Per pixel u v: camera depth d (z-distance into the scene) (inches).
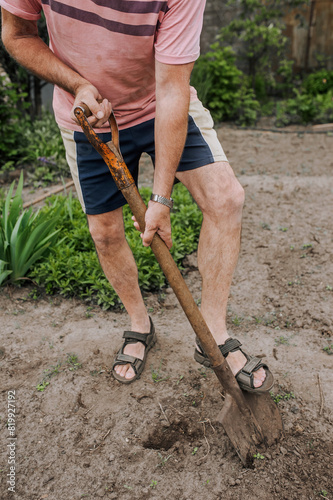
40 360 91.0
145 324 87.5
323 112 266.7
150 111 69.9
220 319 73.5
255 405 73.2
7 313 106.3
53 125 236.2
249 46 297.3
